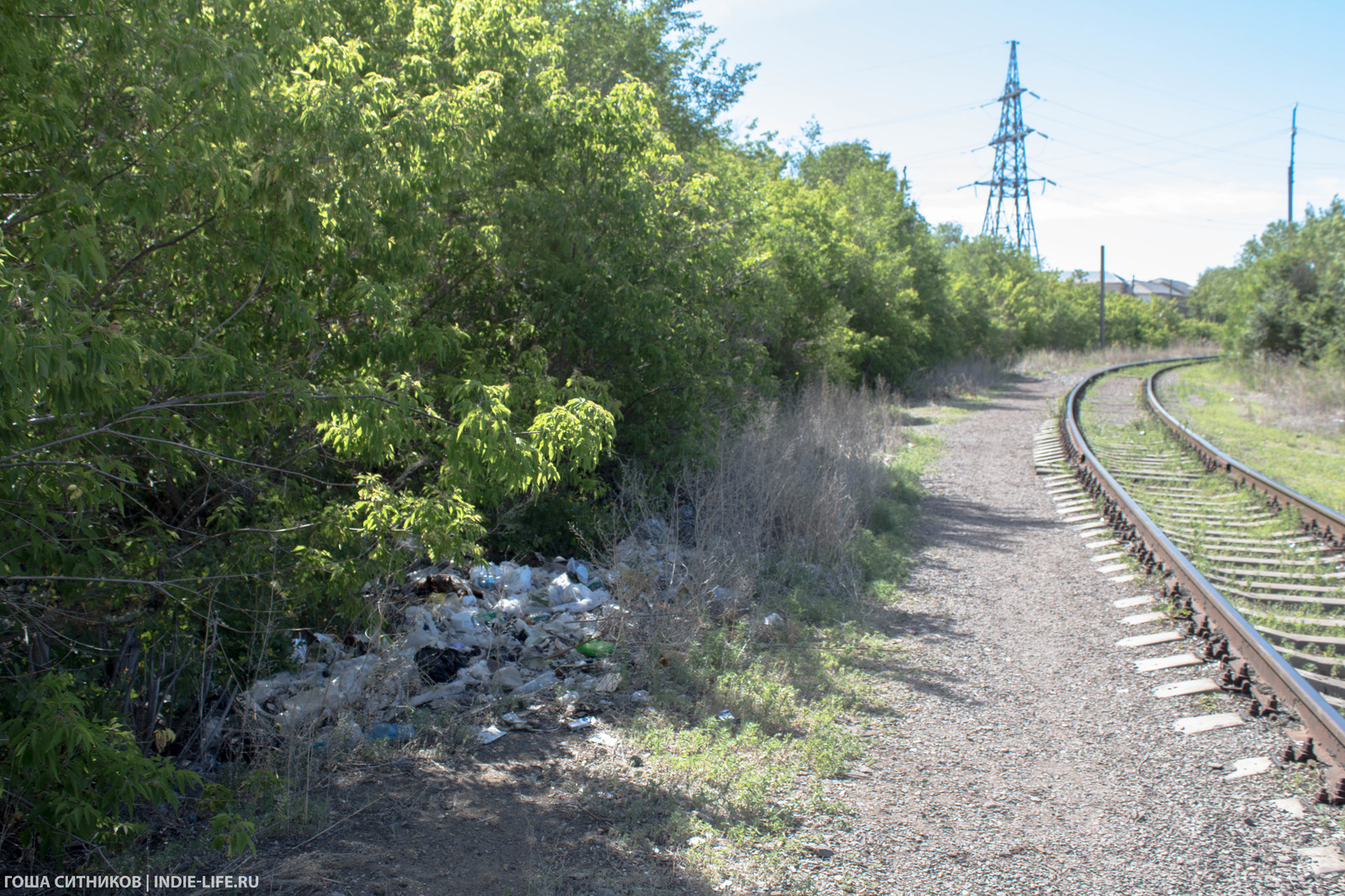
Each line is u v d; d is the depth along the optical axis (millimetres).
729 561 7809
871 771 4711
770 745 4906
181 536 5281
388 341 5406
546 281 8969
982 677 6102
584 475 9062
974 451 17453
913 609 7762
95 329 2973
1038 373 42094
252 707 4602
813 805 4293
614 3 18188
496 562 8469
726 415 11562
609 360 10023
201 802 3850
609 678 5781
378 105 4926
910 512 11617
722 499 9086
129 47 3719
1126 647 6547
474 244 7953
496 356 9242
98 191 3836
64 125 3582
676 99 20922
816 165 43812
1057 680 6012
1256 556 8984
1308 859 3760
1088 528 10695
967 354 40000
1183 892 3568
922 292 33906
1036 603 7844
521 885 3559
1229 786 4438
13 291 2779
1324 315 30984
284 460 5777
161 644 4516
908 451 16859
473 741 4895
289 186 4246
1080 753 4902
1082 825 4125
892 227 32750
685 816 4105
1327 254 31656
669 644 6273
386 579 5844
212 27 4273
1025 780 4602
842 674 6086
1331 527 9805
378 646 5230
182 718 4891
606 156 9117
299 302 4668
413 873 3602
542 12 15766
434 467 7008
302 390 4414
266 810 4062
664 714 5328
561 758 4762
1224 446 16891
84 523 4148
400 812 4102
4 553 3660
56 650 4434
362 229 5027
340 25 6516
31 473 3668
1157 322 77938
